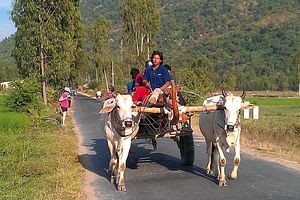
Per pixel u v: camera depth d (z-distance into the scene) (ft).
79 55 152.76
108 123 29.81
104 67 239.30
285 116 87.40
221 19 475.31
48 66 110.73
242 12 490.08
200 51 374.84
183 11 524.52
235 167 30.71
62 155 40.93
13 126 58.13
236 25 454.81
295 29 376.48
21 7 108.47
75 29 137.90
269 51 343.87
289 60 314.14
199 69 111.55
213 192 27.61
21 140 46.78
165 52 399.44
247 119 73.82
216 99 31.89
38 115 70.54
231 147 29.71
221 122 28.78
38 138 49.75
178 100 33.37
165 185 29.78
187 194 27.25
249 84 274.98
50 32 108.99
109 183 30.91
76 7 137.08
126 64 173.88
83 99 192.03
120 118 27.32
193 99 79.56
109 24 240.12
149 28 171.42
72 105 139.74
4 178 30.63
